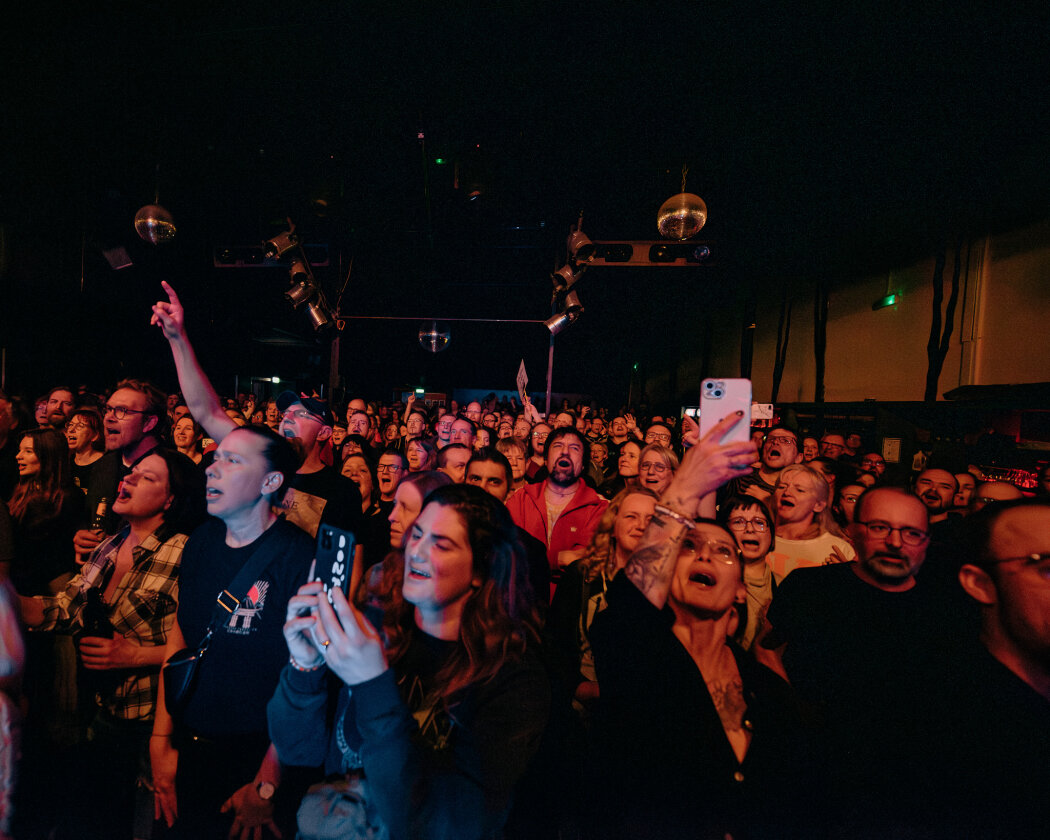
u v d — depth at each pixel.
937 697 1.21
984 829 1.09
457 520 1.21
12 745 1.36
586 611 2.18
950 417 6.45
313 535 2.65
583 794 1.42
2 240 9.55
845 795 1.22
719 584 1.30
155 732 1.69
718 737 1.23
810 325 13.14
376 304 19.44
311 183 8.38
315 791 1.23
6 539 2.11
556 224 9.66
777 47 5.77
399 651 1.26
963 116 7.09
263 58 5.97
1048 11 4.87
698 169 8.41
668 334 23.77
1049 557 1.09
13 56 5.83
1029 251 6.98
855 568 1.56
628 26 5.50
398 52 5.91
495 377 26.69
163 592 1.90
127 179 8.70
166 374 13.98
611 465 6.57
